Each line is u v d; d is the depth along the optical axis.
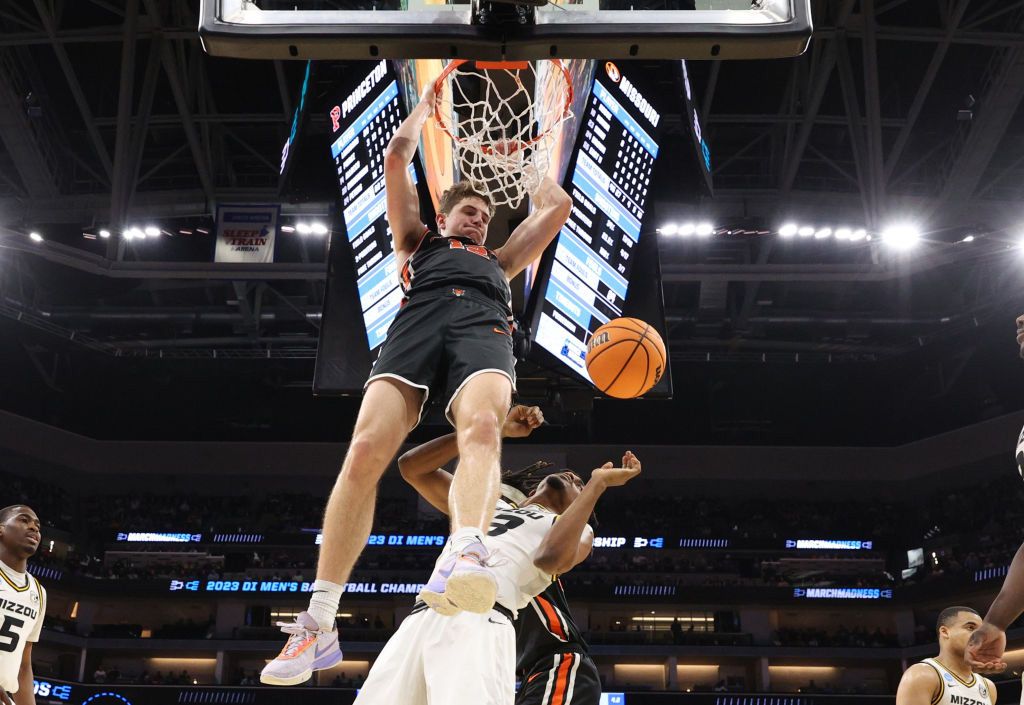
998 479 32.31
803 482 34.62
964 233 26.08
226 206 25.25
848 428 35.53
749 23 3.61
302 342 32.84
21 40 21.17
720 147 27.02
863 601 30.06
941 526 32.50
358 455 2.88
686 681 30.36
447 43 3.61
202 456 34.66
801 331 32.84
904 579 31.52
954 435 33.50
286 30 3.57
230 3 3.61
